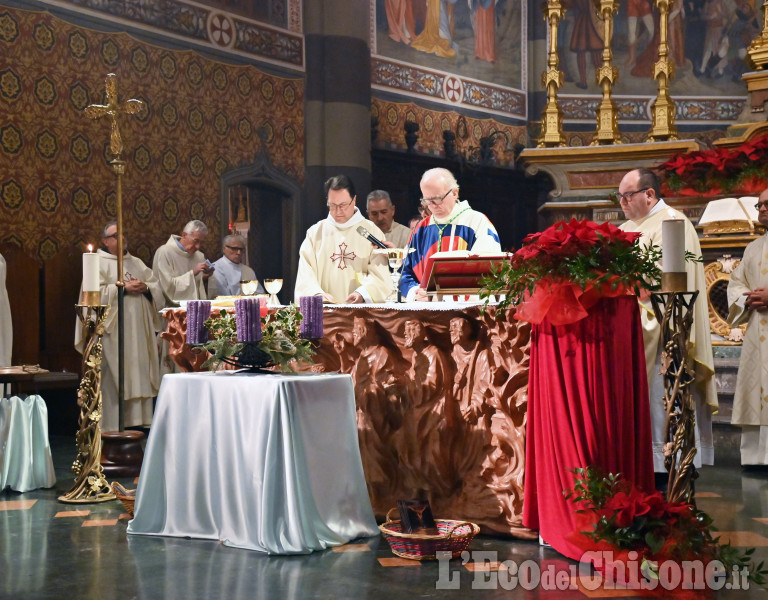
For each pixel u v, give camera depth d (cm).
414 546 391
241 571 379
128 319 872
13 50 869
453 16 1398
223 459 430
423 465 459
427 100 1352
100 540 438
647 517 367
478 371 445
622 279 385
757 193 763
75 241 922
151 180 998
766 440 636
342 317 484
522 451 431
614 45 1515
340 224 580
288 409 407
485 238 540
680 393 379
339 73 1177
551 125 956
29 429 580
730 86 1510
